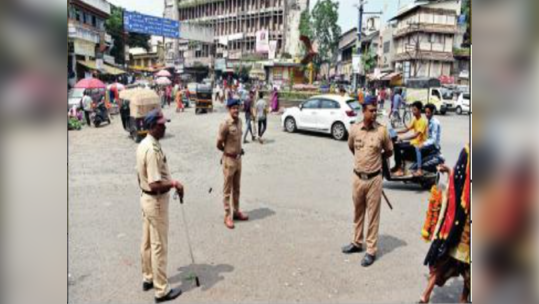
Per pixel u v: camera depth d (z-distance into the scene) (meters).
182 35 41.09
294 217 6.49
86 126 17.88
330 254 5.06
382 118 22.78
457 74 43.06
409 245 5.38
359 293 4.11
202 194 7.79
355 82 26.06
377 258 4.95
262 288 4.19
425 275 4.52
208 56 71.88
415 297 4.04
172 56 71.44
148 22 38.06
